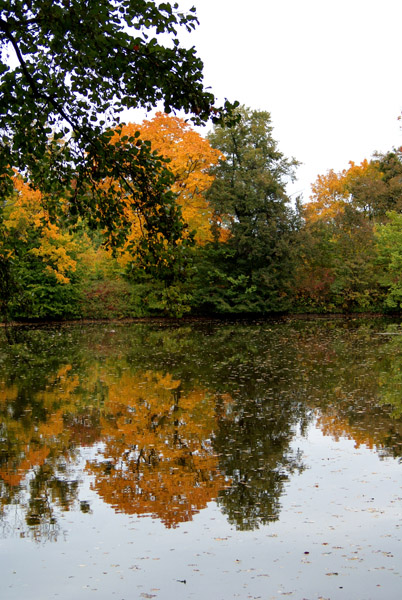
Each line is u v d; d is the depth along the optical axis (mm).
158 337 27500
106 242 6695
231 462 8625
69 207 6609
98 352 21531
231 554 5734
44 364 18484
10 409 12102
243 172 37938
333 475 7965
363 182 48844
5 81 5438
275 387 14266
